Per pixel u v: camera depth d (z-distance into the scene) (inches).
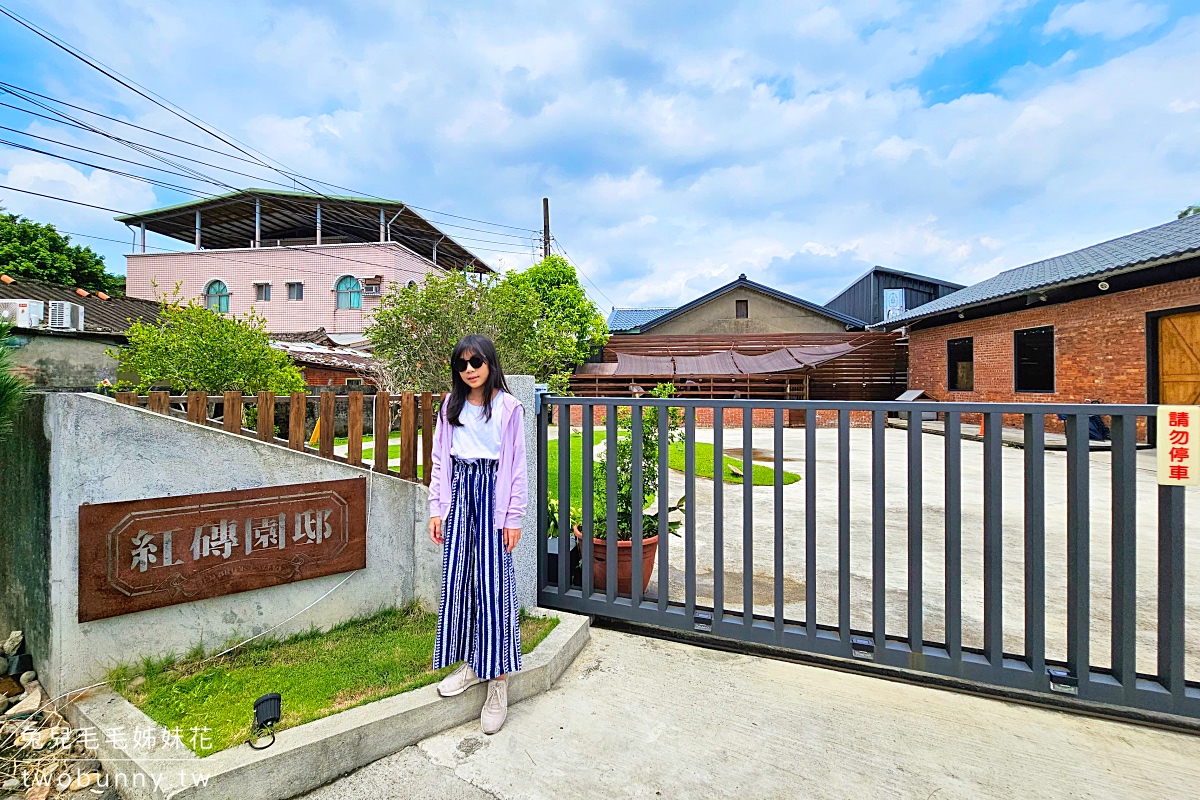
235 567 85.0
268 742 63.6
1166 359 370.6
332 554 94.3
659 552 100.6
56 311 346.9
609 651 97.7
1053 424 436.5
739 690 84.8
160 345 218.4
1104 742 72.1
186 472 80.9
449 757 69.5
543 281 733.9
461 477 76.0
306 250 800.3
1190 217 453.4
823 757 69.0
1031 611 79.7
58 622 72.1
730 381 691.4
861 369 694.5
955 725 75.8
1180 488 73.9
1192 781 64.8
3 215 751.7
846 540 87.9
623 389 706.8
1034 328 473.4
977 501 223.3
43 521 73.9
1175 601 74.3
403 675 80.8
